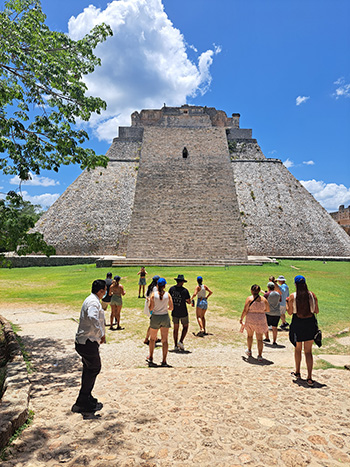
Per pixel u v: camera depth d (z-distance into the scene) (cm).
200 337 902
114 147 4991
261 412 438
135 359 713
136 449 348
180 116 5788
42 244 760
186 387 531
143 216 3475
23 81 752
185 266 2592
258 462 325
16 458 330
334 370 628
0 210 710
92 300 470
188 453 340
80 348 449
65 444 357
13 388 471
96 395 498
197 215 3478
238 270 2325
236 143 5259
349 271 2327
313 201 4075
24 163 674
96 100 819
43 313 1186
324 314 1119
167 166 4206
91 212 3725
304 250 3441
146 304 780
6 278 2275
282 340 901
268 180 4281
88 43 845
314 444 359
